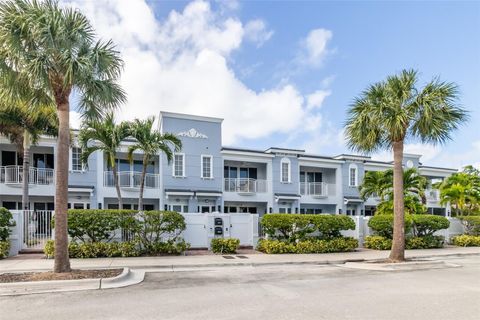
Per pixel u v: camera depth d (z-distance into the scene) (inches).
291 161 1042.1
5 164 838.5
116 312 233.5
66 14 330.6
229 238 560.1
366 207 1187.3
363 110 476.7
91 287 305.6
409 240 650.2
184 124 914.7
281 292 295.7
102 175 828.0
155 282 336.5
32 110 366.6
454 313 233.1
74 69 320.2
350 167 1130.0
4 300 263.7
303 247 557.3
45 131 641.6
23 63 311.6
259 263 454.0
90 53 338.3
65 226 341.4
